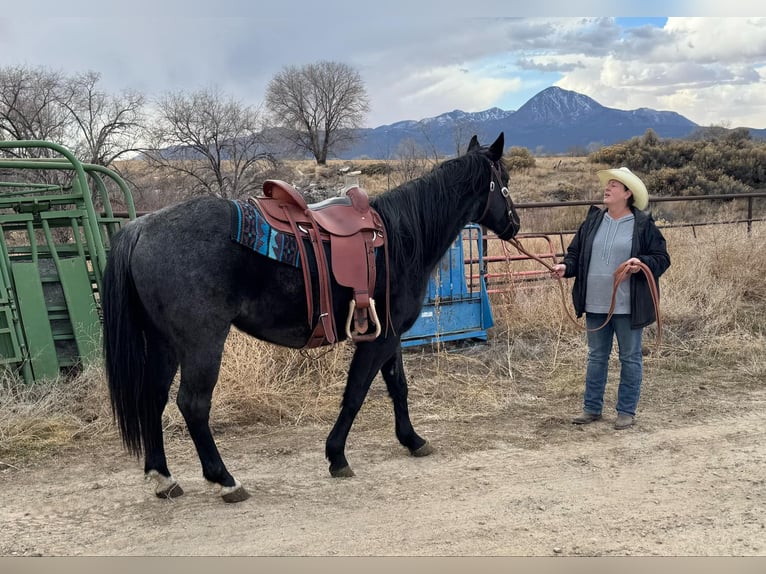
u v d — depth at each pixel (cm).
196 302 309
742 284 841
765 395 527
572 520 318
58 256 542
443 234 392
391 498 346
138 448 329
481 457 408
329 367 556
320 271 335
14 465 389
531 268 926
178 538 301
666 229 1037
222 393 481
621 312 452
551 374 595
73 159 525
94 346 520
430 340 660
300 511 330
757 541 295
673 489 354
